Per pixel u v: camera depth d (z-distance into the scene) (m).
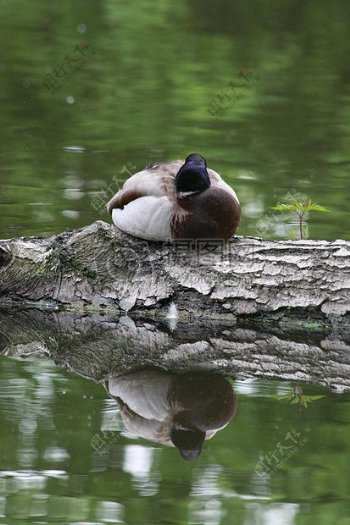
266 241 12.65
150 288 12.70
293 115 21.39
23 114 21.11
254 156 18.70
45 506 8.05
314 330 12.33
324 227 15.02
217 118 21.12
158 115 21.12
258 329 12.44
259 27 27.70
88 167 17.89
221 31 27.34
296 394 10.53
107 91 22.70
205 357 11.80
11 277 13.16
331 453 9.02
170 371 11.29
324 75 24.33
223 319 12.53
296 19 28.25
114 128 20.23
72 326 12.72
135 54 25.36
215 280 12.52
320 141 19.62
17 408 9.98
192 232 12.32
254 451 9.11
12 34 26.50
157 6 28.94
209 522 7.85
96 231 12.99
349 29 27.52
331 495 8.34
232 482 8.55
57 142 19.36
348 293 12.18
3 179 17.20
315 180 17.33
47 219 15.26
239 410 10.04
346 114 21.55
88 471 8.60
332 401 10.30
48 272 13.09
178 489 8.34
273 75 24.23
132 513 7.98
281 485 8.42
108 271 12.91
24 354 11.91
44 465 8.77
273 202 16.20
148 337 12.48
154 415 9.95
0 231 14.66
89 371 11.27
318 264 12.26
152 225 12.39
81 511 7.96
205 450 9.10
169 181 12.42
